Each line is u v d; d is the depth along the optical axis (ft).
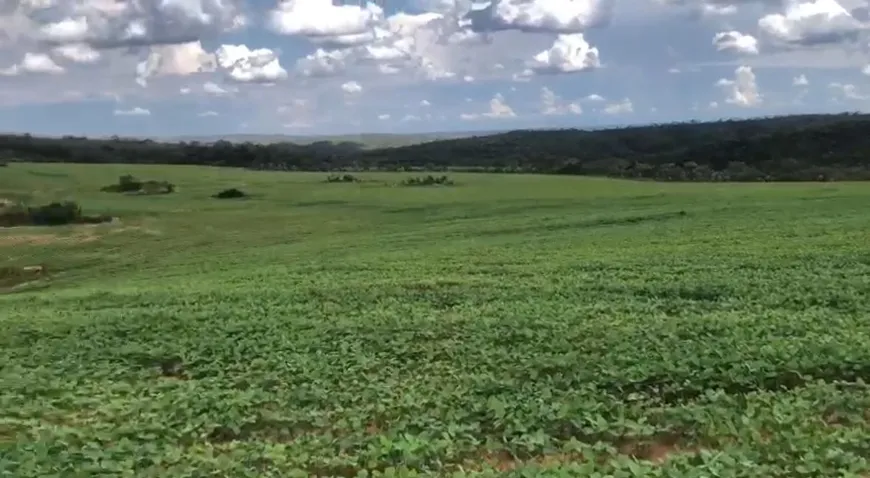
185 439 40.06
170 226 226.17
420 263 124.47
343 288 99.91
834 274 88.58
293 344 64.69
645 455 36.96
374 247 162.81
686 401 44.65
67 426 43.57
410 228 196.75
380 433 39.99
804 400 41.19
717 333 60.70
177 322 77.82
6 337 74.54
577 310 74.95
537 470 31.83
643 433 37.45
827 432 36.50
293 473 32.81
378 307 85.05
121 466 34.47
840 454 32.32
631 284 89.30
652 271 99.19
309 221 226.79
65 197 296.51
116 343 69.72
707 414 39.68
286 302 92.02
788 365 47.75
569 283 93.71
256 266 146.72
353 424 41.27
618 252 120.88
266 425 42.55
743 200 196.54
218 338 68.59
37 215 240.73
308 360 58.13
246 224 226.17
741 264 100.01
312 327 72.74
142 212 255.29
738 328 60.90
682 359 50.62
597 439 37.76
